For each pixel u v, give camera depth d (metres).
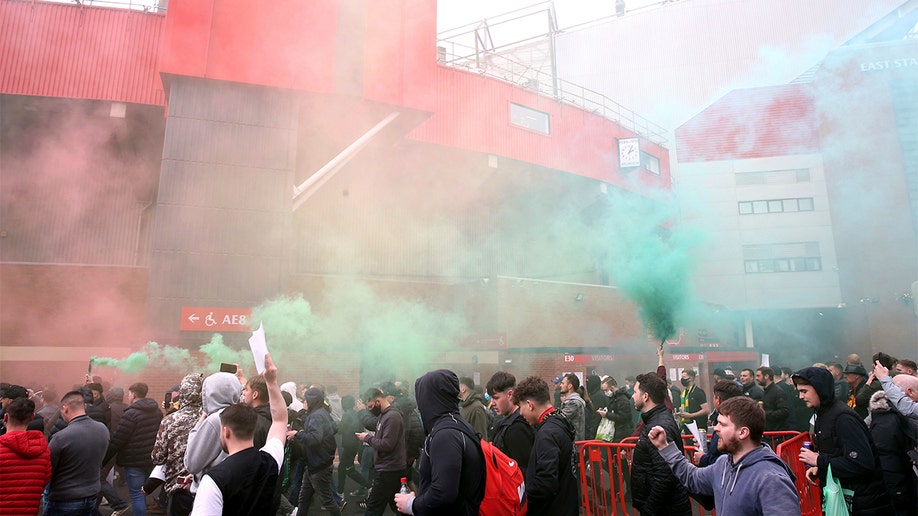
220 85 15.04
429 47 17.47
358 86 16.09
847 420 3.99
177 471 4.02
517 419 4.27
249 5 15.28
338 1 16.31
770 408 8.09
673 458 3.37
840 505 3.87
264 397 4.57
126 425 6.12
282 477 6.28
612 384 9.68
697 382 22.75
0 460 4.02
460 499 2.94
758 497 2.71
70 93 17.92
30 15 18.09
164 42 14.43
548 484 3.62
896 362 5.93
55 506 4.71
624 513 5.36
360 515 7.89
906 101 32.25
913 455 4.28
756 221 35.06
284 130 15.46
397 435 6.01
